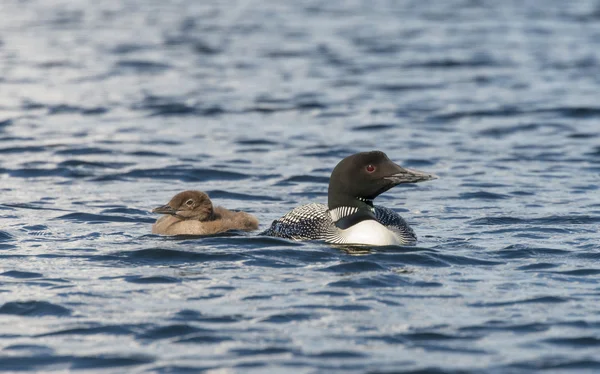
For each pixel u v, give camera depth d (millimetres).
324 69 31766
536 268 11016
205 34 40812
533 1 53469
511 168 18250
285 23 44906
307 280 10430
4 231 12914
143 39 38906
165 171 17906
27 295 9906
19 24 43625
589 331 8828
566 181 16984
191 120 23422
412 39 38969
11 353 8406
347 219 12219
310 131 22172
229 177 17578
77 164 18297
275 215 14711
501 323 9062
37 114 23688
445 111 24578
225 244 12039
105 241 12430
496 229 13289
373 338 8680
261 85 28656
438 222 13852
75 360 8250
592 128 22328
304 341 8602
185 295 9906
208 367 8047
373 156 12273
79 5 53062
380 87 28328
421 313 9352
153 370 8016
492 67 31828
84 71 30828
